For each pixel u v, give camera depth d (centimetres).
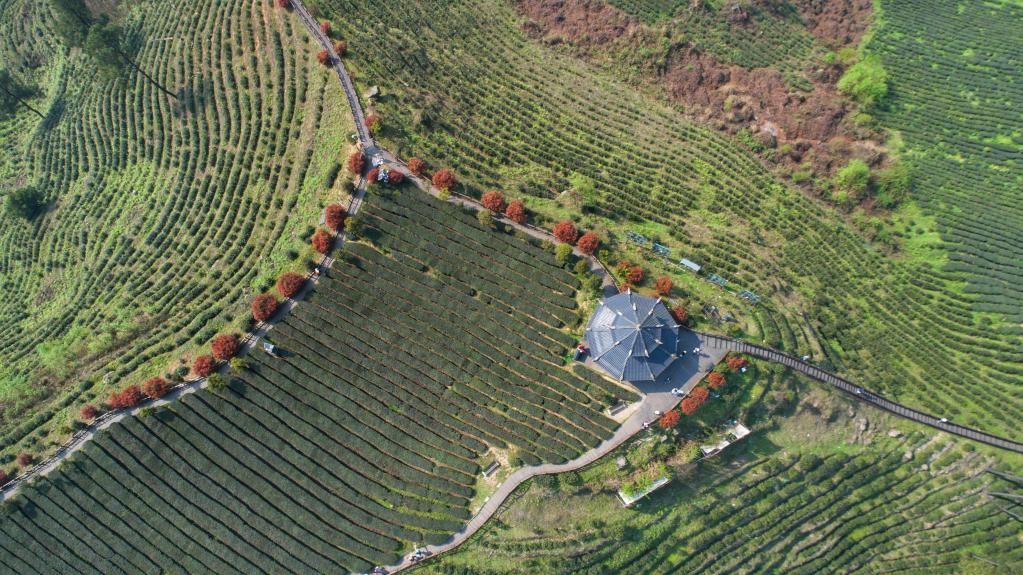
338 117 7231
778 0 9038
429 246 6362
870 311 7088
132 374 6250
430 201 6544
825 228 7506
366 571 5562
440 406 5891
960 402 6575
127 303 7131
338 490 5747
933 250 7644
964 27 9412
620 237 6656
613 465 5625
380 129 6881
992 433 6419
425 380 5981
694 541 5897
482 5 8681
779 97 8181
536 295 6194
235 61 8131
